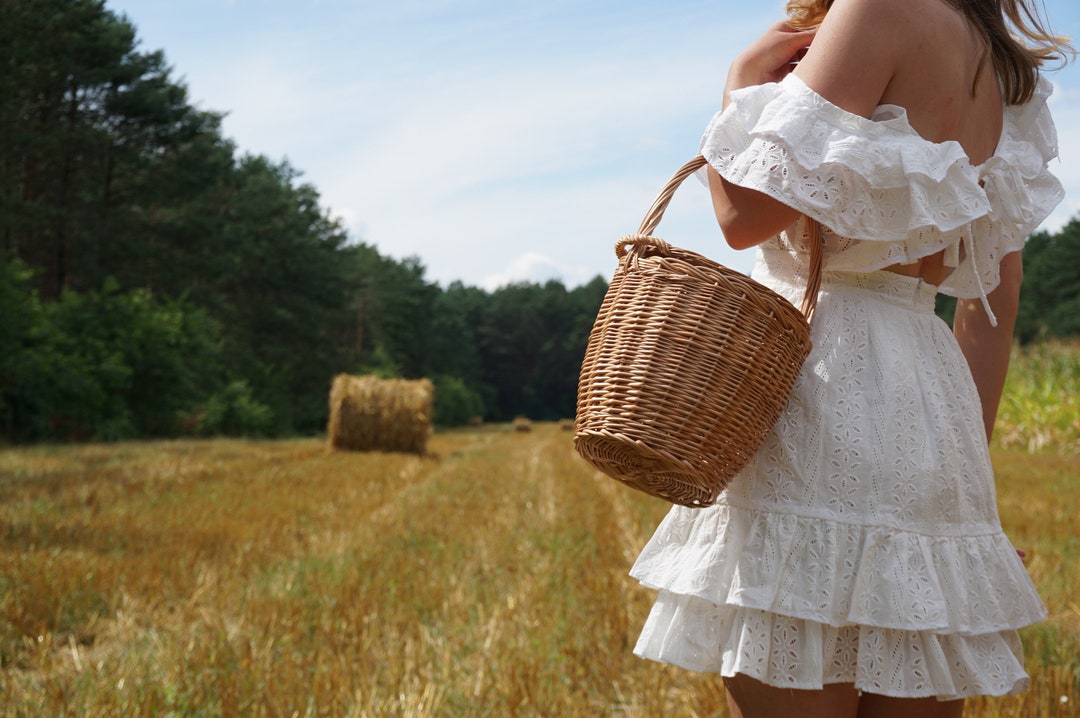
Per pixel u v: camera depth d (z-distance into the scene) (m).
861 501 1.43
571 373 108.50
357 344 64.94
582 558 5.76
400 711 3.03
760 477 1.48
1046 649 3.40
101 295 23.36
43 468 11.38
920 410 1.49
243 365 35.78
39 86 26.97
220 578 5.03
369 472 12.86
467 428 62.91
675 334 1.44
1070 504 7.67
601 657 3.72
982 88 1.58
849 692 1.46
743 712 1.50
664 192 1.63
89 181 29.70
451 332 85.75
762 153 1.41
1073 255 52.69
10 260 25.20
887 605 1.39
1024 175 1.63
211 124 38.38
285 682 3.28
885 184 1.41
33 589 4.37
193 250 32.81
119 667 3.31
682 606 1.54
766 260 1.64
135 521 6.91
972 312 1.79
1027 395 14.70
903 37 1.45
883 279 1.53
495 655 3.64
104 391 21.22
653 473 1.50
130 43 29.22
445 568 5.53
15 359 18.34
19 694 3.13
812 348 1.50
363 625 4.08
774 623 1.42
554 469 14.60
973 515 1.52
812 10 1.69
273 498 8.95
